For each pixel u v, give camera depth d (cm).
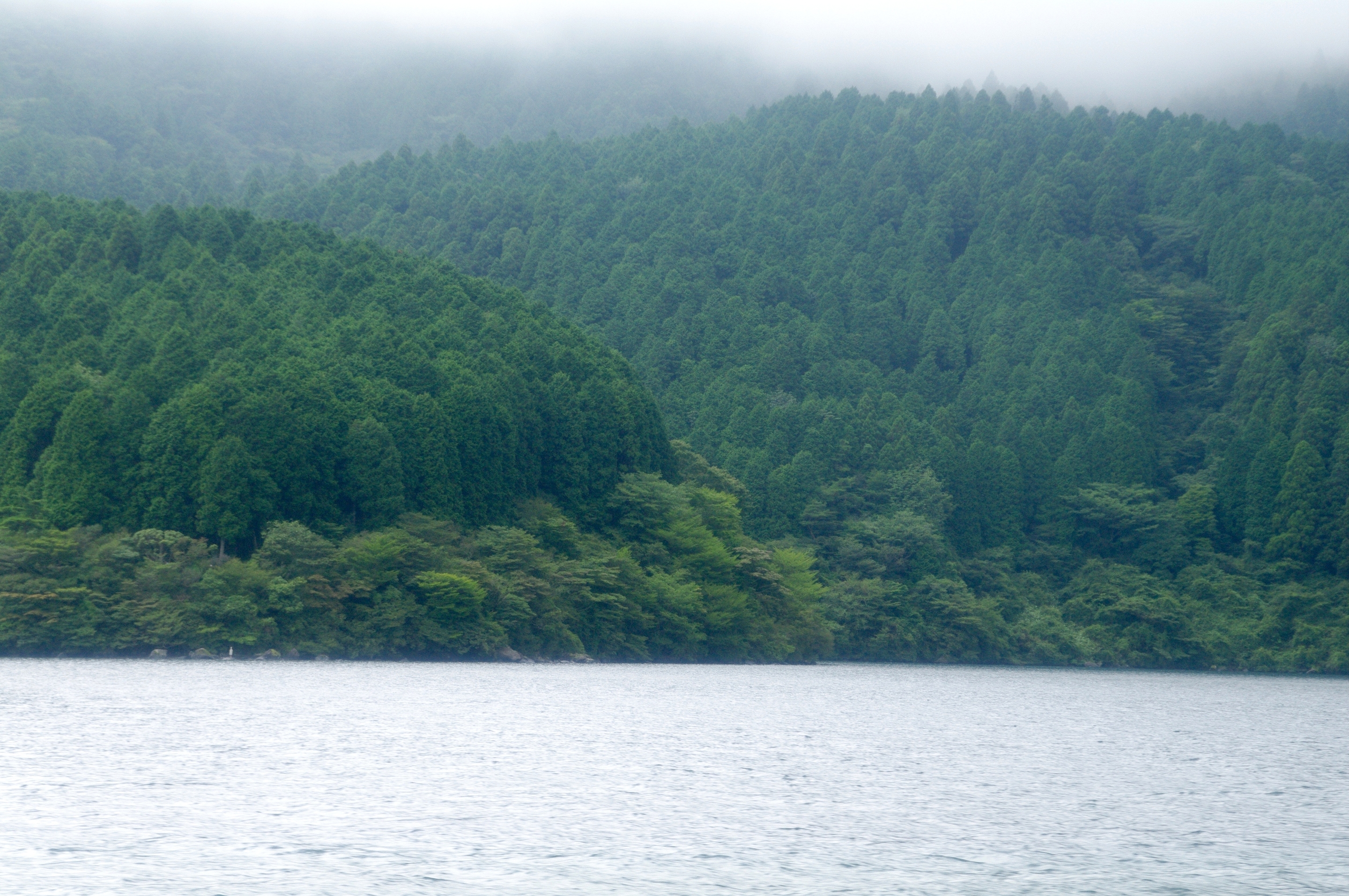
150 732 5500
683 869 3334
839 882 3241
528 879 3188
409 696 7550
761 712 7481
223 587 10412
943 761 5556
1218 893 3250
